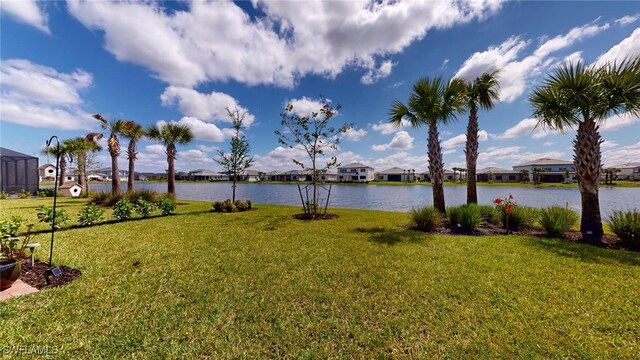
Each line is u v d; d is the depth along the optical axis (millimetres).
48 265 4105
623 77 5250
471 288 3344
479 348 2203
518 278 3650
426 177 72500
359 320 2654
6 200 16844
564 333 2391
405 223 8211
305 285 3473
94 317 2639
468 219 6785
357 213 10969
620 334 2373
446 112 8578
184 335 2373
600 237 5773
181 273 3885
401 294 3209
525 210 7520
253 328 2496
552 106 6094
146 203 9781
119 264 4262
